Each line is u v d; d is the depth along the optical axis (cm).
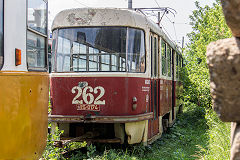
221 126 761
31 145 375
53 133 673
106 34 660
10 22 342
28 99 368
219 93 124
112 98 637
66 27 671
